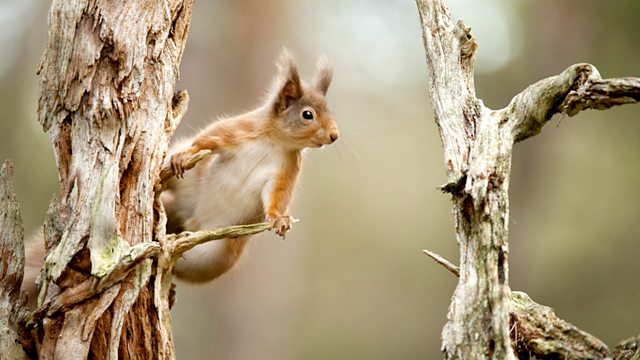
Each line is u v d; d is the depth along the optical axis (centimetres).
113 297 521
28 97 1575
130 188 557
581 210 1778
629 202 1741
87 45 555
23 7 1622
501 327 473
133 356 559
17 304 546
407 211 2069
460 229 514
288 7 1731
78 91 552
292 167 850
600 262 1741
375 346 2019
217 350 1655
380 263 2080
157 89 576
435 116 571
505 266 490
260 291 1694
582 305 1731
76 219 525
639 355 489
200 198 814
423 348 2012
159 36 579
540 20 1809
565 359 505
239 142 830
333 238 2069
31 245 679
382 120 1964
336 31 1892
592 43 1734
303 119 838
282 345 1723
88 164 542
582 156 1792
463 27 588
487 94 1806
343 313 2045
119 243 520
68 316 514
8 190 559
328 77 929
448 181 523
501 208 500
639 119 1734
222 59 1670
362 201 2061
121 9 567
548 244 1795
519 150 1861
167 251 578
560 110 536
